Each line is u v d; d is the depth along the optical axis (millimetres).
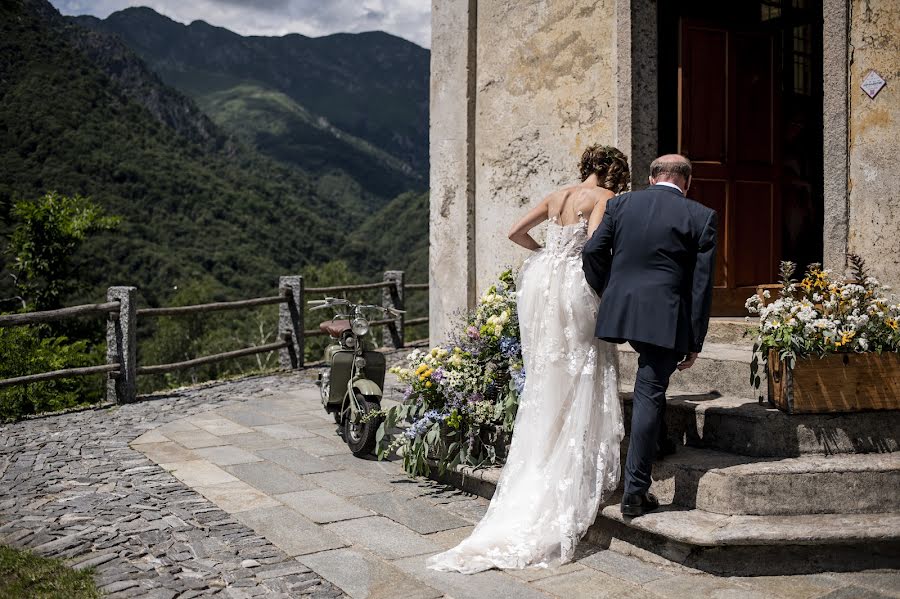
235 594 2990
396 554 3473
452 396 4504
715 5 5586
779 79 5734
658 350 3412
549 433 3725
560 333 3729
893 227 4180
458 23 6371
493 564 3305
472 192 6379
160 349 42594
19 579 3129
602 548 3594
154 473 4875
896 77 4148
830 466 3379
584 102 5453
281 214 102125
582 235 3789
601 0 5289
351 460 5238
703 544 3100
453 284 6527
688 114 5391
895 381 3648
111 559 3359
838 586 3059
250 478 4754
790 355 3547
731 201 5562
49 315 7004
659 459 3643
